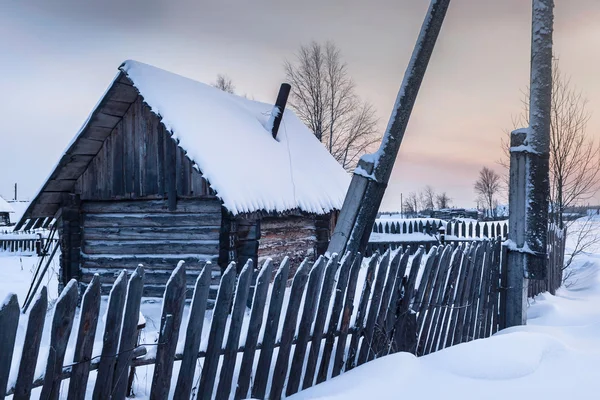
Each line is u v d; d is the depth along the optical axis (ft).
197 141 29.04
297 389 11.29
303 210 33.86
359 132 107.04
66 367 7.60
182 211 31.63
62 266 34.63
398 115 16.63
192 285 30.83
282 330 10.80
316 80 106.32
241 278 9.89
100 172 33.81
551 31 17.87
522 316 19.03
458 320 16.88
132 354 8.45
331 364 12.55
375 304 13.28
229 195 27.32
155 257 32.22
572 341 15.98
